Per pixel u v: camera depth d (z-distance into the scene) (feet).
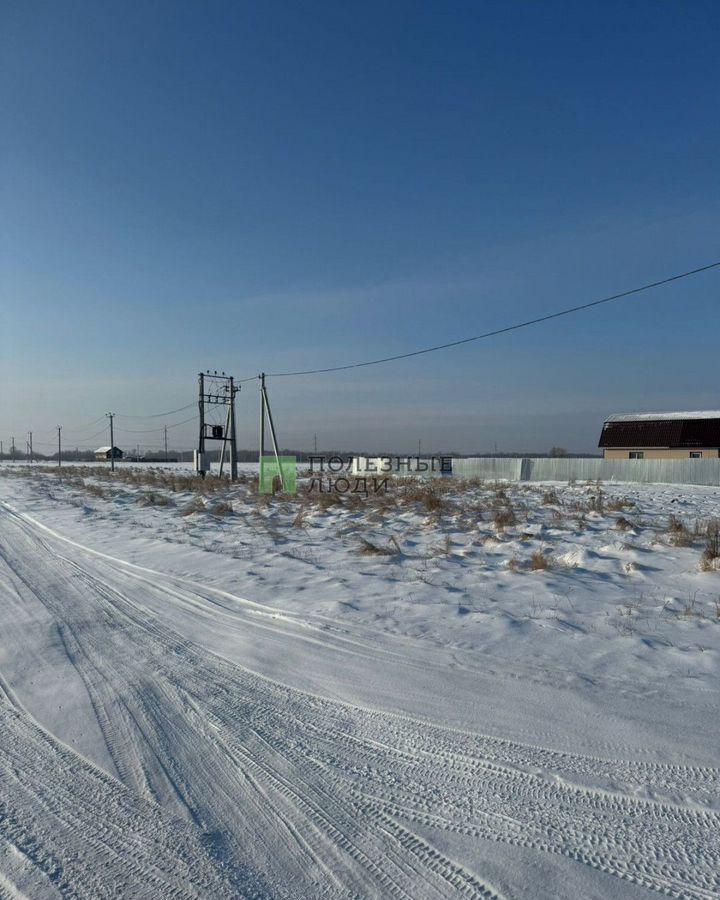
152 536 51.52
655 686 18.47
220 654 23.03
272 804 13.43
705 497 87.30
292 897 10.58
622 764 14.56
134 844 12.14
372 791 13.84
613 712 16.97
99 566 40.88
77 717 17.94
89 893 10.77
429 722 16.94
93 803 13.60
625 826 12.30
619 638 22.54
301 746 15.94
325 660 21.66
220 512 64.28
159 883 11.01
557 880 10.81
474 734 16.20
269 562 38.47
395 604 27.71
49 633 26.20
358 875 11.10
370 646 22.67
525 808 13.01
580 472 150.71
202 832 12.48
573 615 25.49
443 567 35.22
